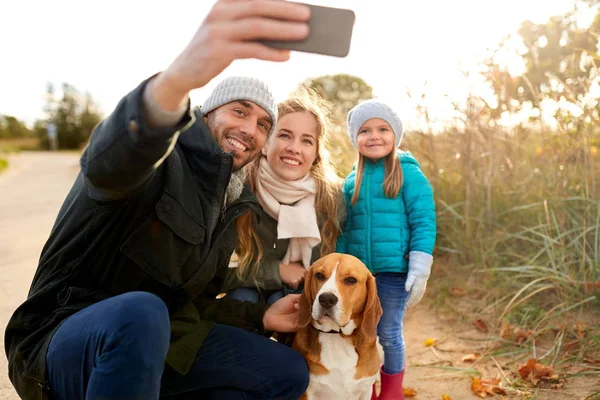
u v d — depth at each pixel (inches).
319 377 102.7
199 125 83.2
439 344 142.7
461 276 178.5
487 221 181.2
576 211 164.6
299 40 48.4
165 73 53.1
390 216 126.7
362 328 104.0
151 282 80.5
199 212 81.4
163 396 92.0
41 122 2346.2
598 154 171.0
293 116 120.3
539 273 148.3
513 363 126.9
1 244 264.8
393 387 116.5
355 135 133.6
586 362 120.4
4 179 704.4
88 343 66.1
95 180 61.9
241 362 91.4
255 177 122.8
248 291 118.3
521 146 186.5
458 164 203.6
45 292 75.4
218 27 48.4
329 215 126.7
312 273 106.0
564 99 166.6
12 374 75.6
